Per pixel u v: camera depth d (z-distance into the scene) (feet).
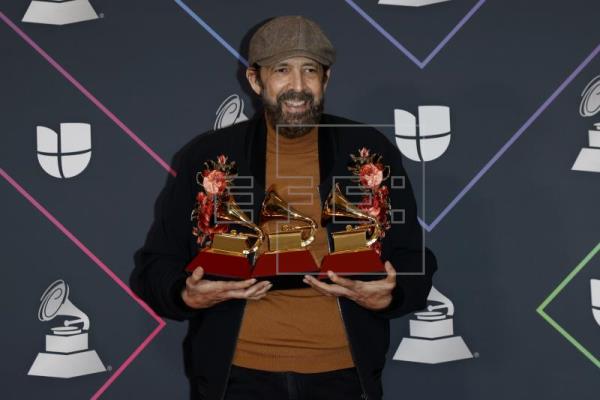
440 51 8.50
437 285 8.65
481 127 8.52
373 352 6.66
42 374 8.57
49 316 8.55
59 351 8.57
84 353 8.59
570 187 8.51
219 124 8.50
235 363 6.51
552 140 8.50
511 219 8.56
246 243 6.51
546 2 8.45
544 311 8.59
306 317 6.41
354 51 8.52
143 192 8.52
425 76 8.51
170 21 8.46
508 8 8.46
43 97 8.46
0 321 8.54
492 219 8.57
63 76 8.47
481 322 8.65
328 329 6.42
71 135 8.48
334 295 6.16
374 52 8.52
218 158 6.90
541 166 8.51
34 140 8.47
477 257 8.60
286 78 6.44
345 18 8.49
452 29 8.49
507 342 8.64
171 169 8.50
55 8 8.45
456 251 8.61
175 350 8.62
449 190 8.57
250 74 6.94
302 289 6.44
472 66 8.50
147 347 8.61
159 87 8.48
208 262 6.47
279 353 6.38
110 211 8.52
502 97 8.50
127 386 8.64
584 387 8.59
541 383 8.63
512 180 8.54
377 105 8.52
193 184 6.99
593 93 8.45
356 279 6.63
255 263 6.51
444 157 8.55
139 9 8.46
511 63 8.48
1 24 8.45
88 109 8.48
